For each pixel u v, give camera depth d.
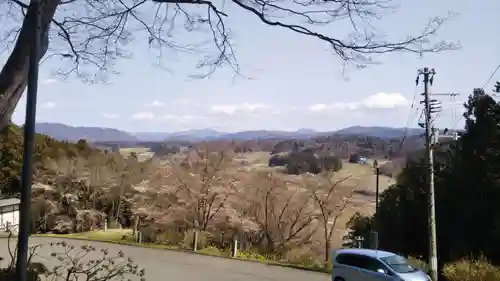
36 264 7.68
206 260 22.27
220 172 36.12
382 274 13.55
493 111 24.05
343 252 15.04
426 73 19.20
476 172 23.78
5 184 40.88
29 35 5.35
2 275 5.91
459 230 24.12
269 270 19.59
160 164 41.97
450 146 27.12
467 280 16.38
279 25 5.61
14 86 5.34
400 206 28.19
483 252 22.12
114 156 46.22
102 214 43.56
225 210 35.19
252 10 5.65
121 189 45.03
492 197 23.03
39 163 44.56
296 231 35.78
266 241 35.69
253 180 35.97
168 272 18.52
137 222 36.97
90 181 44.97
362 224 34.41
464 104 25.34
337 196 34.94
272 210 35.81
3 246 22.83
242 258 23.27
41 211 41.22
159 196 37.47
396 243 27.84
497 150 23.42
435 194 25.73
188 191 35.75
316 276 18.28
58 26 6.48
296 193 35.66
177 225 36.09
